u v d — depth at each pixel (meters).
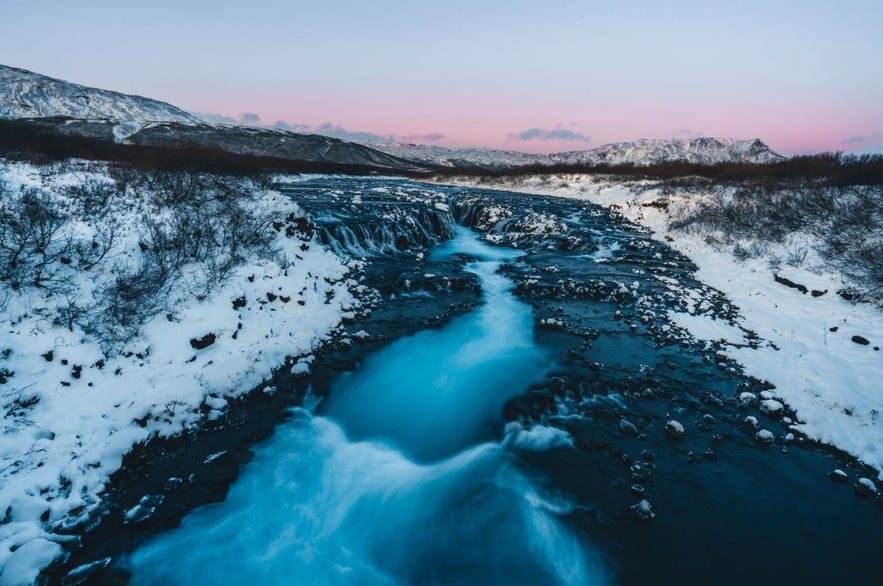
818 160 30.38
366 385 9.20
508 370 9.78
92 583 4.83
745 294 14.03
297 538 5.80
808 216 18.03
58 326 7.61
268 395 8.38
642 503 5.89
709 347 10.55
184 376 7.89
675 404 8.28
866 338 9.55
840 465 6.69
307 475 6.81
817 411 7.71
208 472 6.50
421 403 8.92
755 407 8.16
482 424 8.08
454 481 6.80
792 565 5.10
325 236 17.55
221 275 10.85
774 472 6.55
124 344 8.05
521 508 6.14
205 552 5.40
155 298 9.29
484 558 5.55
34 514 5.30
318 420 8.04
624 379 9.16
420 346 10.93
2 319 7.22
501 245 23.39
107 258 9.68
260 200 16.58
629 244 21.89
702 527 5.62
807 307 11.98
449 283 15.50
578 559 5.34
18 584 4.58
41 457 5.89
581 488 6.34
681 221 24.23
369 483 6.79
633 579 4.99
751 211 20.84
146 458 6.59
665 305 13.55
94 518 5.55
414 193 33.03
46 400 6.60
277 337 9.82
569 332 11.68
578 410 8.16
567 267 18.36
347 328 11.52
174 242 11.42
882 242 13.58
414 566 5.51
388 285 14.88
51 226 9.45
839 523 5.67
